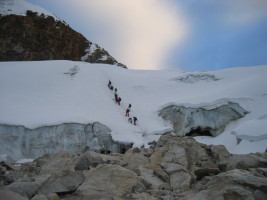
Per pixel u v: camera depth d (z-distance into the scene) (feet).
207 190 18.60
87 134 91.25
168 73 176.76
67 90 118.01
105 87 132.36
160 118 123.75
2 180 20.12
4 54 226.99
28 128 82.17
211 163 26.25
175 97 138.72
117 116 112.16
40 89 115.65
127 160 28.58
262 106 107.04
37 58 236.22
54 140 84.07
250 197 16.46
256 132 82.48
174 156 26.99
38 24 248.11
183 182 21.63
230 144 90.79
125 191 20.36
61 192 18.44
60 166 25.68
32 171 26.22
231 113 110.11
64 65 138.62
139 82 152.05
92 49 281.33
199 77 152.87
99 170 22.61
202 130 114.32
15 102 99.96
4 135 80.53
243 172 21.16
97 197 18.53
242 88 119.85
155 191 20.68
